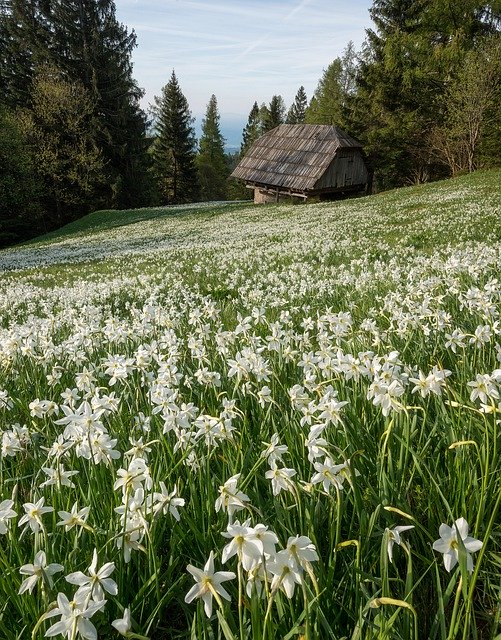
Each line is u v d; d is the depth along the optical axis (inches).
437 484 91.8
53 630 52.2
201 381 138.0
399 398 109.6
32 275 754.2
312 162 1939.0
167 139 3558.1
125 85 2716.5
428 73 2065.7
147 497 80.2
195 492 92.3
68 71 2674.7
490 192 1059.3
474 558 81.2
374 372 106.3
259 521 86.5
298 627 62.1
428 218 773.9
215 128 4729.3
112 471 93.4
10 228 2516.0
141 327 207.8
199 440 109.1
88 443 90.4
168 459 106.2
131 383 148.6
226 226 1305.4
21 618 76.4
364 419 114.6
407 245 551.8
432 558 82.3
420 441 103.9
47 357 179.6
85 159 2576.3
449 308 217.8
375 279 328.5
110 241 1309.1
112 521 81.9
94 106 2613.2
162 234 1315.2
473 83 1689.2
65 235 1907.0
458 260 275.6
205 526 91.3
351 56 3553.2
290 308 276.2
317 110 3764.8
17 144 2367.1
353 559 81.6
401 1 2235.5
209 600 53.9
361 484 95.8
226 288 402.9
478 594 81.6
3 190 2374.5
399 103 2148.1
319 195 1934.1
